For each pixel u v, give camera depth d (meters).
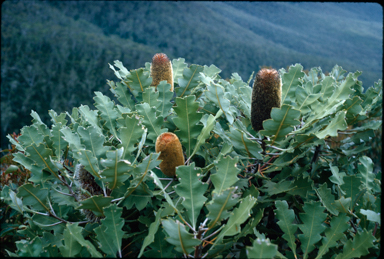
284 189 1.30
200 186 1.01
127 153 1.23
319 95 1.42
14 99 48.12
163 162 1.19
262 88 1.31
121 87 1.71
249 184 1.44
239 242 1.31
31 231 1.27
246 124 1.65
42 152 1.27
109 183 1.12
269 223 1.64
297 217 1.53
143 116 1.37
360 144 1.70
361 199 1.27
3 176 2.36
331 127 1.19
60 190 1.42
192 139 1.34
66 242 0.97
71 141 1.26
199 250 0.98
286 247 1.53
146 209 1.28
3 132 45.66
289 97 1.51
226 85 1.72
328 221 1.41
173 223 0.91
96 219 1.28
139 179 1.12
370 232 1.02
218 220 0.95
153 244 1.03
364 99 1.74
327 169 1.65
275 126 1.21
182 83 1.71
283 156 1.46
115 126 1.50
